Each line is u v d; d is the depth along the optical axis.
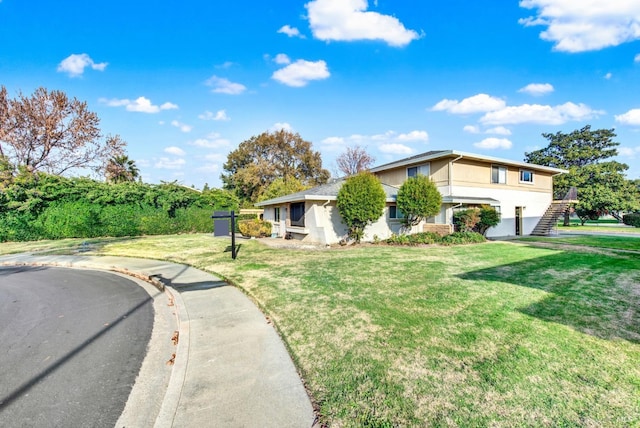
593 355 3.26
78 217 17.47
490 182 17.25
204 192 23.95
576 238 15.59
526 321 4.21
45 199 16.78
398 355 3.33
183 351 3.61
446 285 6.15
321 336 3.88
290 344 3.70
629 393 2.59
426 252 10.80
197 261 10.02
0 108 20.61
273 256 10.47
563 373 2.92
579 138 30.16
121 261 10.52
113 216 18.48
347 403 2.54
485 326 4.06
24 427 2.50
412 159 17.36
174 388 2.83
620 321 4.19
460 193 15.93
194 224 21.81
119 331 4.66
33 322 5.05
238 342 3.84
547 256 9.69
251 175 36.19
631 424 2.22
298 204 15.82
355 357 3.31
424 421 2.29
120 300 6.33
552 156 30.83
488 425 2.23
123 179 28.41
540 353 3.31
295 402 2.58
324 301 5.29
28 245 14.77
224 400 2.63
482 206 15.30
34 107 21.28
